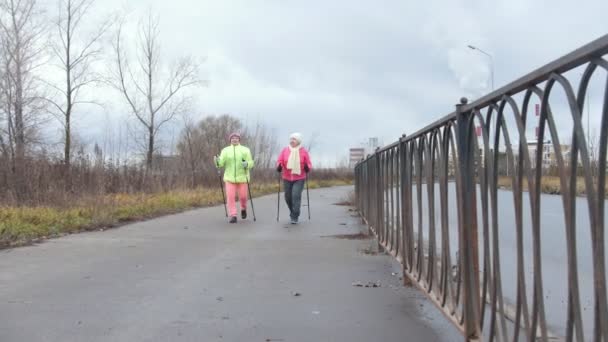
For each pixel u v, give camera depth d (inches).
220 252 303.9
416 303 192.4
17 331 160.9
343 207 653.3
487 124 114.9
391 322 170.6
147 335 158.2
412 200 205.8
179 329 163.9
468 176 129.0
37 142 758.5
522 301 105.3
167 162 916.0
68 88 968.9
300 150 453.4
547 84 85.9
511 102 100.2
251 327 166.1
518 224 102.7
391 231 264.2
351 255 292.8
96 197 497.0
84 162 574.2
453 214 150.8
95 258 283.6
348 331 162.1
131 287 217.0
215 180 913.5
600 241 75.1
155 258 283.9
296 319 174.4
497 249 113.4
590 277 187.6
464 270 132.7
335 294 206.5
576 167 81.3
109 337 156.3
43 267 258.2
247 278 234.7
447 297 155.4
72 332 160.4
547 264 239.8
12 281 227.1
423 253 189.8
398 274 242.2
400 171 226.5
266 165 1465.3
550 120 86.1
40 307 186.9
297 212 455.8
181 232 395.9
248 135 1456.7
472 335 131.6
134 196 595.2
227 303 193.5
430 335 157.6
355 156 1716.3
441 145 155.2
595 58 71.2
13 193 466.6
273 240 352.2
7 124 787.4
